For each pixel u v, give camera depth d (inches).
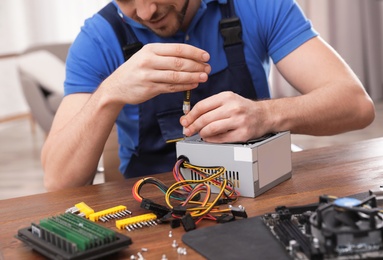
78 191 47.1
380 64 217.8
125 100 50.0
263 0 61.8
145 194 44.6
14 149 187.0
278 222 35.2
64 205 43.9
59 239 33.1
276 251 32.0
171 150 60.8
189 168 44.4
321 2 212.8
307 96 54.2
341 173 46.3
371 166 47.5
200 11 59.9
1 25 215.8
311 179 45.4
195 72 46.4
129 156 63.1
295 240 32.0
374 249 30.4
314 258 30.2
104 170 66.4
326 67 58.6
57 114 59.9
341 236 30.2
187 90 47.6
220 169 42.4
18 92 223.8
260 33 62.2
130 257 33.2
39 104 148.3
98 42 60.6
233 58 61.1
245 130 45.0
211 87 60.5
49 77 149.8
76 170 55.7
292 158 51.8
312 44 60.4
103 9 62.4
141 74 46.9
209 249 33.0
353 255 30.2
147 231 36.9
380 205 37.5
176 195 42.8
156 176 49.5
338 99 55.1
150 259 32.8
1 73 218.5
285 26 61.1
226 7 61.4
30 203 44.9
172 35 57.0
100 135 54.1
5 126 219.8
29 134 206.4
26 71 149.6
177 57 46.0
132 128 61.3
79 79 60.4
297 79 59.9
